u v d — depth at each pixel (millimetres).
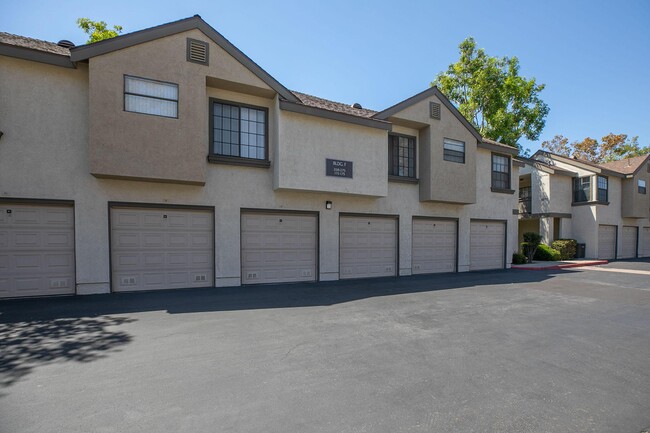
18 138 8273
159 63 8992
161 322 6469
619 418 3357
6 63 8219
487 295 9656
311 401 3574
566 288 11016
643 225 25281
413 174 14031
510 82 23750
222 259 10328
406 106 13133
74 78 8797
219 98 10328
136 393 3697
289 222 11477
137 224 9445
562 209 22406
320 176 10945
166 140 8992
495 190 16578
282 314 7211
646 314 7629
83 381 3973
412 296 9375
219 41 9719
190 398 3602
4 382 3932
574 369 4559
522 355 5035
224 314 7137
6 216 8258
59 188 8617
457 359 4832
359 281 12078
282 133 10477
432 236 14633
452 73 25938
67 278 8781
